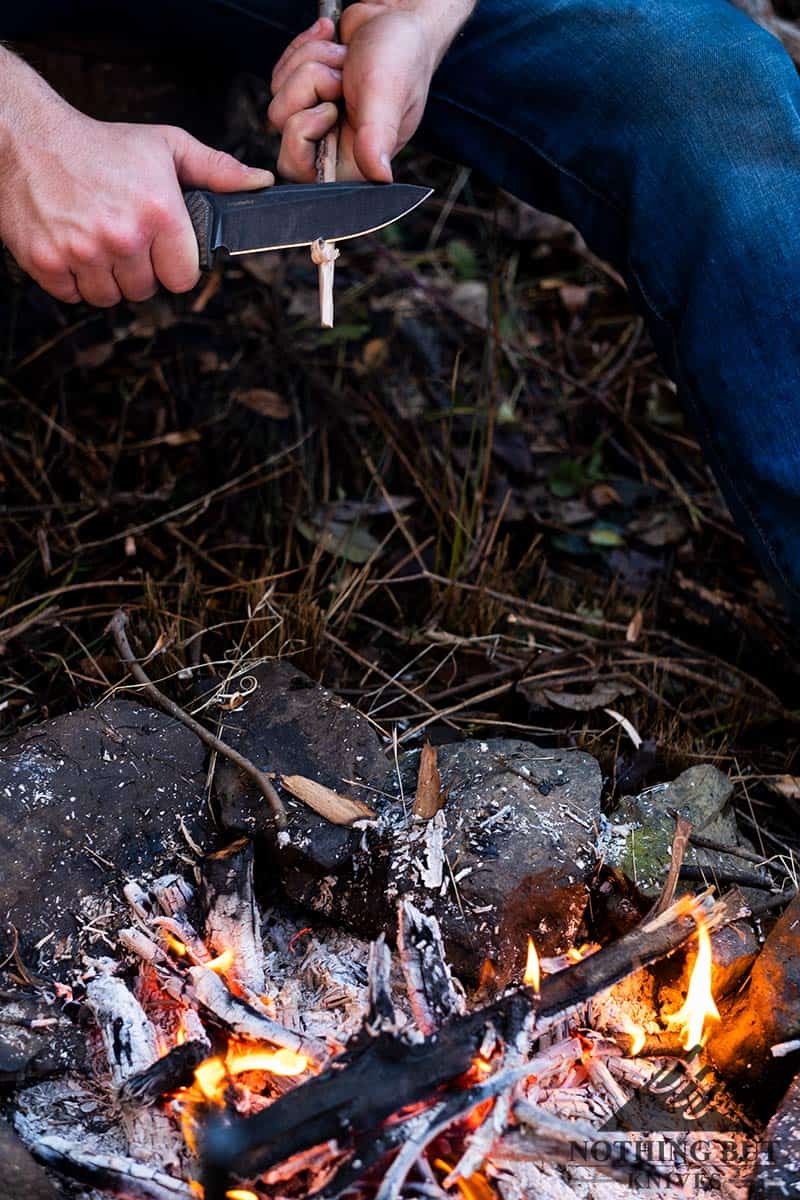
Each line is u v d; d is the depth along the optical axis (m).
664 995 1.00
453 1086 0.90
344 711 1.08
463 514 1.29
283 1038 0.94
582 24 1.09
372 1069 0.89
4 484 1.31
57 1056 0.94
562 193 1.14
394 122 1.05
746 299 1.04
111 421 1.37
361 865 1.01
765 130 1.05
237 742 1.07
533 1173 0.92
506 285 1.53
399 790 1.04
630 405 1.45
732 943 0.99
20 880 0.99
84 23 1.23
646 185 1.08
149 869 1.02
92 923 0.99
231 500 1.32
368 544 1.29
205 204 1.01
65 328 1.42
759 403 1.04
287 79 1.08
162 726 1.06
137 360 1.41
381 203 1.04
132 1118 0.92
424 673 1.19
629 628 1.22
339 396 1.40
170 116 1.42
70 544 1.27
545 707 1.16
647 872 1.02
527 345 1.49
